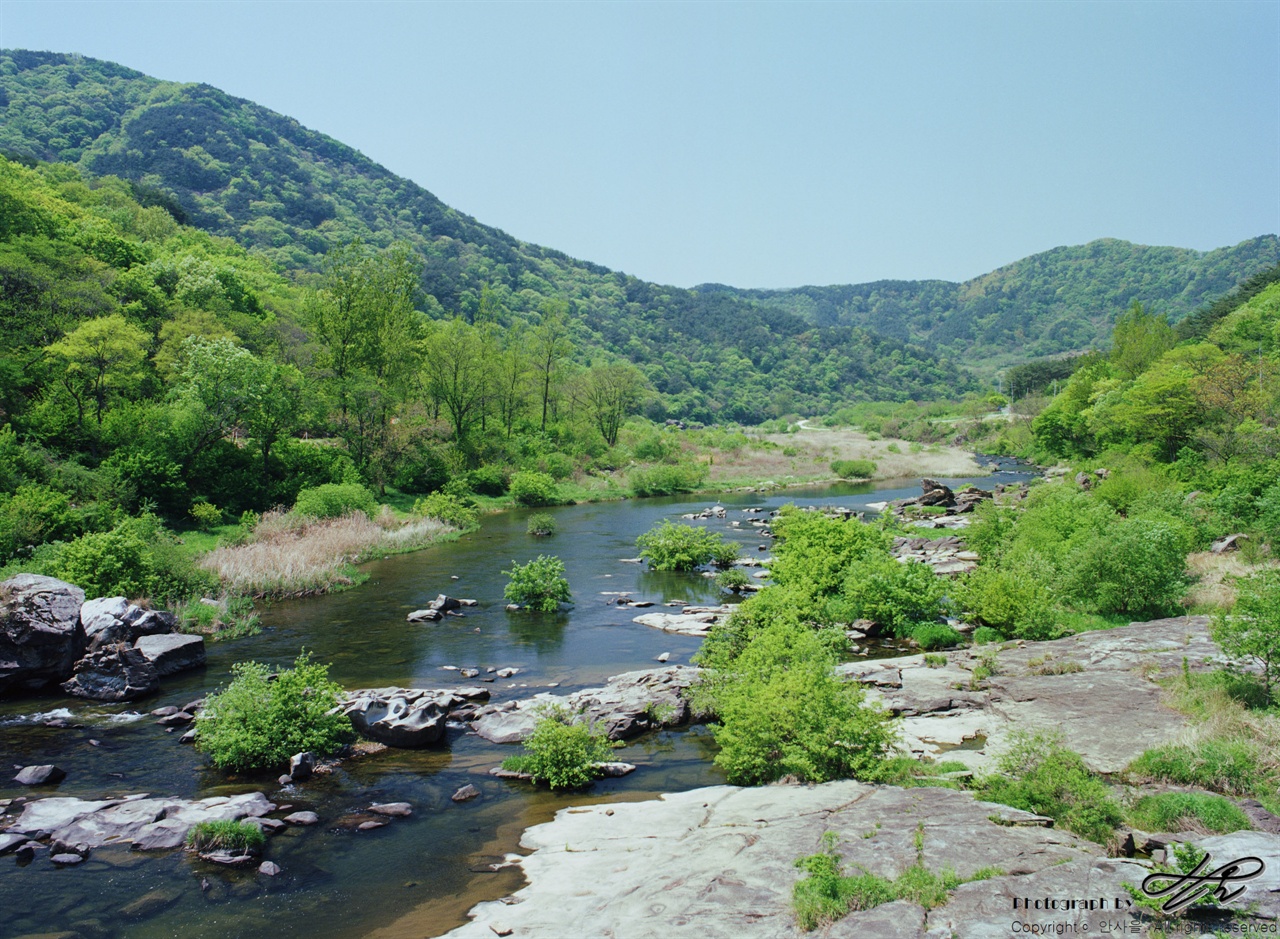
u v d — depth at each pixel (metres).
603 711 17.58
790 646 18.28
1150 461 51.44
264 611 27.92
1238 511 34.94
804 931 8.41
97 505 31.06
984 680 18.73
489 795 14.20
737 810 12.38
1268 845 9.22
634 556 40.06
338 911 10.29
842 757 13.88
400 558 38.62
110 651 19.62
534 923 9.40
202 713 17.17
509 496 63.62
